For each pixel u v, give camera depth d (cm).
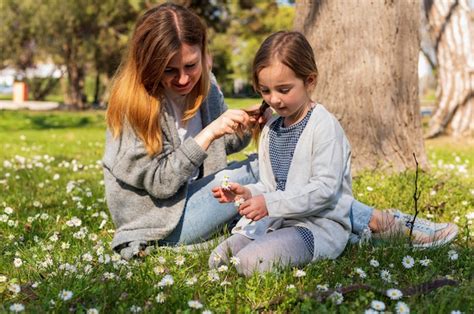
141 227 335
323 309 240
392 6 595
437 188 503
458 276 294
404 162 600
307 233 303
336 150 303
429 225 348
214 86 377
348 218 317
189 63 317
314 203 296
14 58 2788
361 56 593
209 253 323
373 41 593
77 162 802
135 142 324
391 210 363
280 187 321
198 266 311
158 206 334
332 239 307
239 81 2820
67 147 1058
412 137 609
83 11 2406
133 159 322
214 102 374
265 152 328
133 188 334
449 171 651
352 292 261
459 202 463
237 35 2430
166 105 336
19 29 2608
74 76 2797
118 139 330
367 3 592
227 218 341
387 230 338
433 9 1310
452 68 1292
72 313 250
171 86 324
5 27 2575
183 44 313
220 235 348
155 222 333
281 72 291
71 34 2502
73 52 2608
